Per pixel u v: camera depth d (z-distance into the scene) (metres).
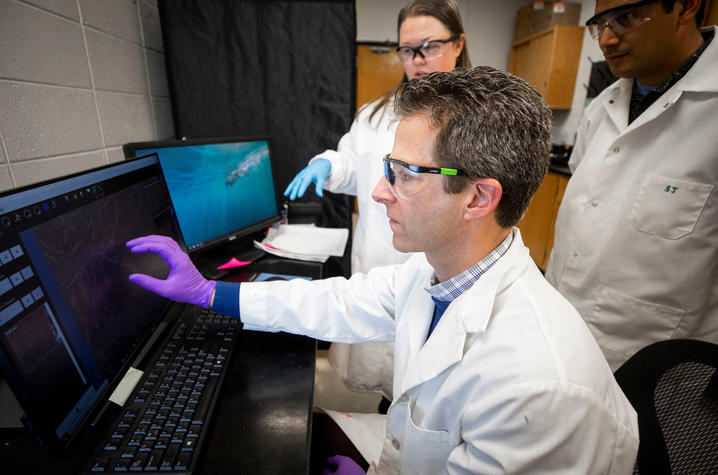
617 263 1.17
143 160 0.79
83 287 0.57
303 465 0.54
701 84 0.98
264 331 0.85
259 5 1.55
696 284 1.07
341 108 1.74
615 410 0.49
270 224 1.47
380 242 1.38
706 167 1.00
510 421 0.47
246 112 1.68
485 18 4.34
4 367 0.41
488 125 0.49
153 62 1.53
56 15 0.97
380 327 0.84
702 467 0.48
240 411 0.64
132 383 0.66
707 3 0.98
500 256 0.62
